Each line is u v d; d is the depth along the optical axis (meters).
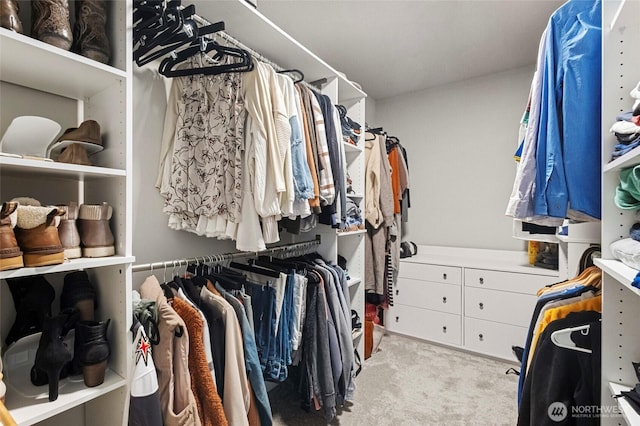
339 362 1.56
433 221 3.15
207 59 1.28
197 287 1.20
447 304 2.59
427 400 1.85
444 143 3.08
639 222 0.79
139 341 0.84
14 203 0.70
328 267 1.75
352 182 2.23
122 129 0.90
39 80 0.90
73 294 0.90
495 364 2.31
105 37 0.88
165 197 1.28
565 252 1.96
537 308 1.28
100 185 1.00
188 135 1.26
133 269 1.10
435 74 2.83
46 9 0.77
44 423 0.99
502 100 2.80
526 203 1.06
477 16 1.96
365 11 1.92
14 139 0.80
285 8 1.88
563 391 0.92
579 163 0.96
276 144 1.18
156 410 0.83
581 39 0.98
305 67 1.77
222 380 1.04
